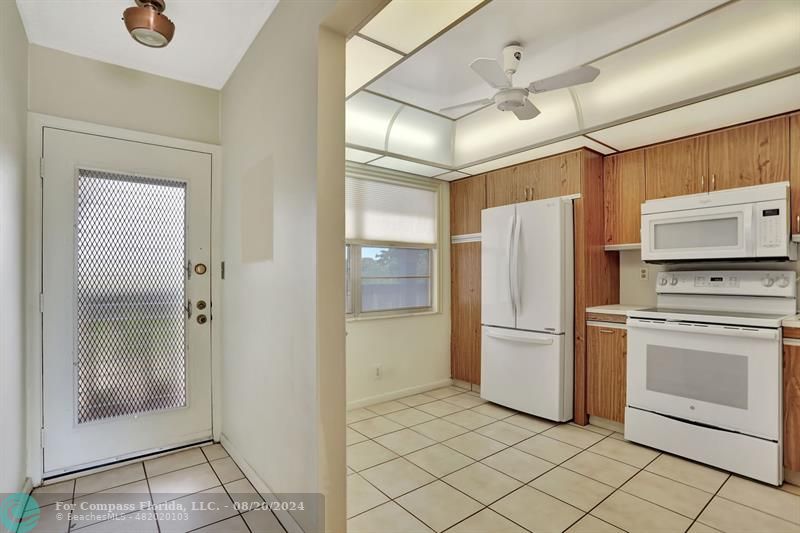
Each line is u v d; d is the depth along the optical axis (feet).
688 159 9.99
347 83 8.10
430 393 13.61
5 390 6.07
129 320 8.48
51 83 7.79
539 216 11.10
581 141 10.41
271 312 6.73
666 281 10.61
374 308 12.84
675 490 7.47
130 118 8.61
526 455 8.94
